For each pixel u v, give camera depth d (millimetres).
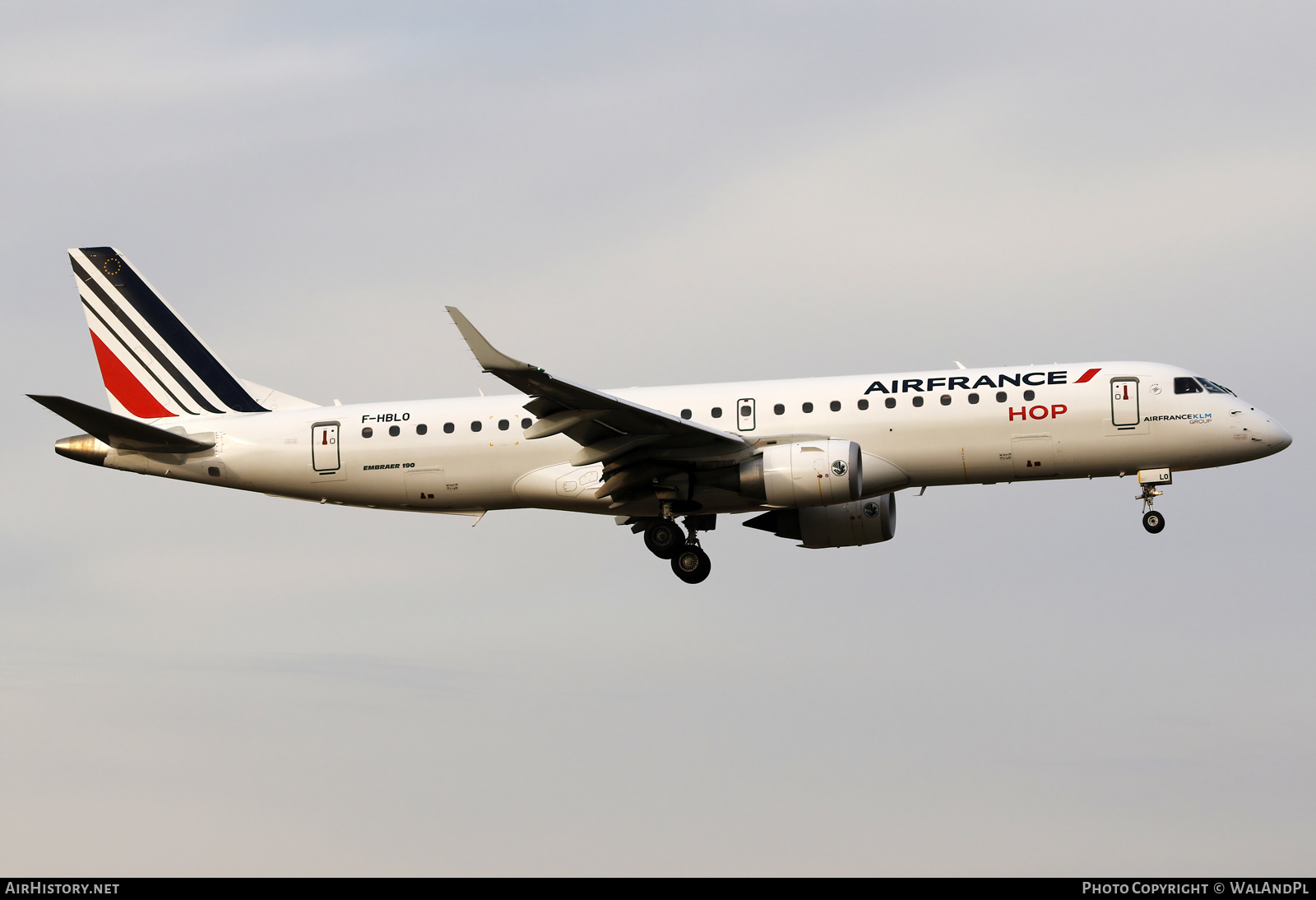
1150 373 97750
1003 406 97812
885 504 109000
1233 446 96000
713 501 101188
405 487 106312
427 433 105750
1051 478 99750
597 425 95688
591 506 104375
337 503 109000
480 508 107500
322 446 107062
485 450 104750
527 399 106188
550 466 104188
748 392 101750
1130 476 99312
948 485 101000
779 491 97125
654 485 101188
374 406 108688
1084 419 97062
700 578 105938
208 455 108938
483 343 84125
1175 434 96250
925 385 99562
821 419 99875
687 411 101375
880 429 98938
